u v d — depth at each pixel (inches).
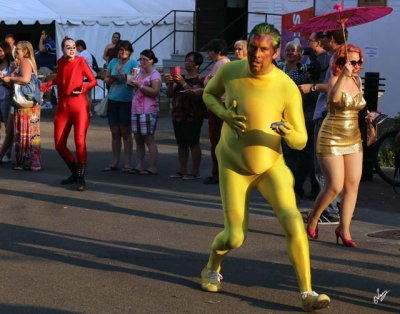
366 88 443.2
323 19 302.2
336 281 261.7
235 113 229.0
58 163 498.9
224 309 233.0
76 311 229.6
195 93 429.4
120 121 459.5
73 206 373.4
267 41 222.2
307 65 370.0
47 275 263.9
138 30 900.0
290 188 231.1
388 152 453.1
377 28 653.9
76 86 410.0
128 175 457.1
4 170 469.7
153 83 446.3
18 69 461.7
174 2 955.3
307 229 311.4
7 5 813.9
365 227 339.0
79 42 787.4
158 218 350.6
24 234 319.0
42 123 708.0
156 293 246.7
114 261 281.7
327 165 294.0
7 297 241.0
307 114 368.2
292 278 263.9
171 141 604.7
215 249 241.6
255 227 334.3
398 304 240.2
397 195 408.8
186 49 933.8
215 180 431.2
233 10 856.3
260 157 228.5
